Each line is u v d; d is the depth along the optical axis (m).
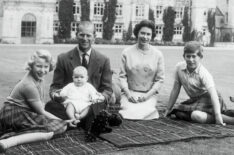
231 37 81.75
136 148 6.69
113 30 71.38
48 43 62.62
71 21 66.56
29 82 6.97
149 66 9.26
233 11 81.62
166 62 31.36
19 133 6.70
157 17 74.75
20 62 26.91
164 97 13.07
